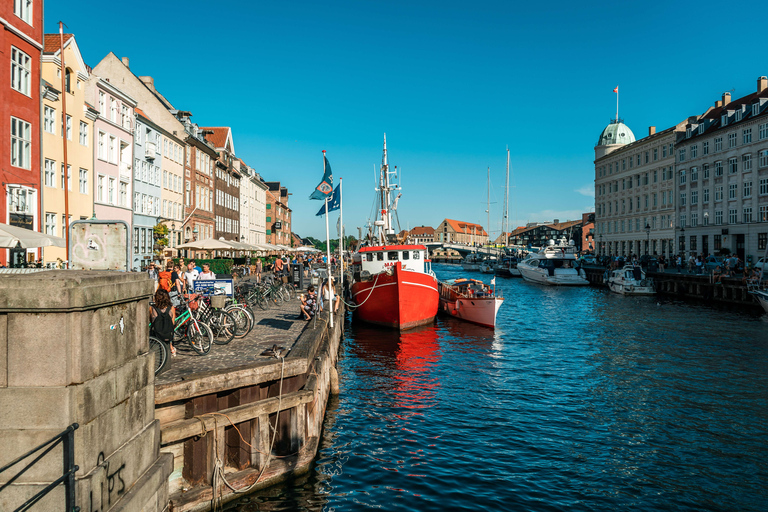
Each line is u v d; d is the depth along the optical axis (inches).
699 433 451.2
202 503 300.7
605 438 440.8
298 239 5007.4
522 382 628.4
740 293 1373.0
